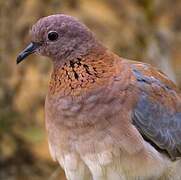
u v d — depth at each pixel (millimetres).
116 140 11117
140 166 11273
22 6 16062
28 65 16047
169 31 17703
